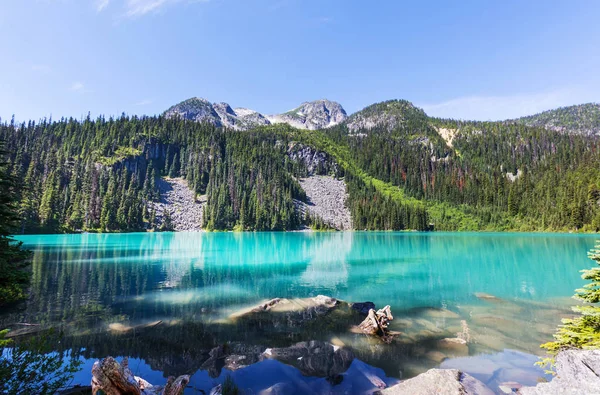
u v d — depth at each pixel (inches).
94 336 497.0
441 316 620.7
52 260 1330.0
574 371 292.2
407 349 457.7
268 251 1859.0
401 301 738.2
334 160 7568.9
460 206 5546.3
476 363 410.0
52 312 619.5
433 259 1478.8
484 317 610.9
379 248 2042.3
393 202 5546.3
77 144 5226.4
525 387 319.3
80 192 3752.5
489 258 1494.8
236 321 581.3
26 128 5295.3
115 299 733.3
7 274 661.3
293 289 861.8
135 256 1523.1
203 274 1082.1
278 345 468.8
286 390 331.6
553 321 582.9
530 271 1128.8
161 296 768.3
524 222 4630.9
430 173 7027.6
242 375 368.2
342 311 647.1
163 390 287.9
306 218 5128.0
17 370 219.8
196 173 5344.5
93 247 1897.1
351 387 343.6
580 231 3909.9
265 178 5698.8
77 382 334.0
